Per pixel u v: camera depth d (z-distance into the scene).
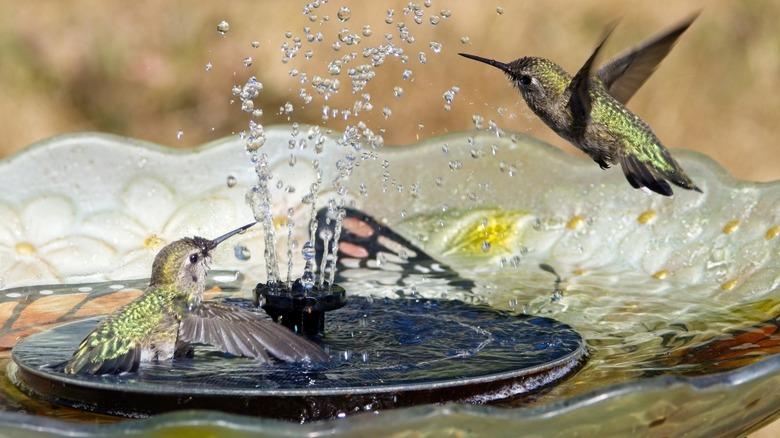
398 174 11.48
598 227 10.91
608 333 8.62
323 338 7.92
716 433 6.55
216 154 11.27
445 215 11.30
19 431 5.30
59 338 8.00
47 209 10.82
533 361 7.35
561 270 10.40
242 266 10.59
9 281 10.05
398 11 23.42
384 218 11.31
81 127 21.92
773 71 23.34
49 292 9.73
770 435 13.29
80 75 22.47
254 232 11.01
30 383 7.16
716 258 10.05
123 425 5.22
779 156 21.39
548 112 8.75
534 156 11.38
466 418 5.32
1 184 10.80
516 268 10.49
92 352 7.20
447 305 9.16
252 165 11.30
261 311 8.91
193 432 5.21
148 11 23.48
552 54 22.73
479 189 11.44
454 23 23.16
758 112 22.64
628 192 10.95
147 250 10.73
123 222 10.94
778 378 6.26
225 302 9.27
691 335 8.45
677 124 22.28
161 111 22.34
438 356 7.48
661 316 9.00
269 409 6.60
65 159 10.99
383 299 9.40
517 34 22.98
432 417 5.23
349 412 6.64
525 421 5.43
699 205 10.53
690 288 9.73
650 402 5.74
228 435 5.21
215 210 11.11
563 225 11.05
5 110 21.78
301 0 23.95
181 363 7.32
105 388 6.72
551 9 23.50
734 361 7.72
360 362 7.29
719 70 23.48
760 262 9.76
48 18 23.27
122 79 22.47
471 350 7.64
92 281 10.11
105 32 22.80
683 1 24.28
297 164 11.34
